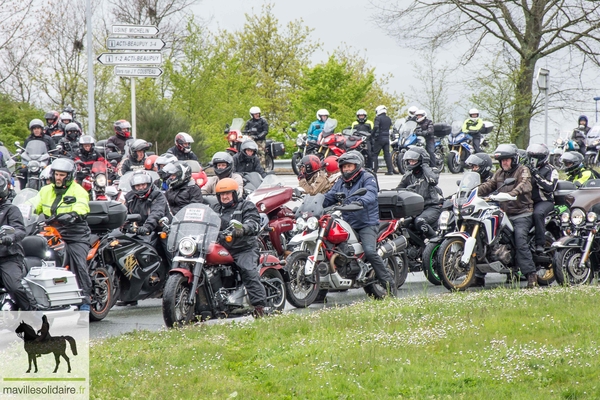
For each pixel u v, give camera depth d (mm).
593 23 64375
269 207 23453
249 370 13625
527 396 11586
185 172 23766
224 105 71750
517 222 23156
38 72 78500
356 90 84750
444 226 23094
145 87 71250
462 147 58688
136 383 12773
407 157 24891
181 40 82500
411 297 20359
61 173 18406
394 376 12812
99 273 19906
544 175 23141
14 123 72125
